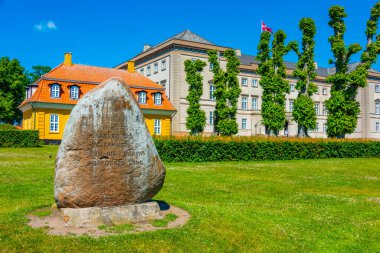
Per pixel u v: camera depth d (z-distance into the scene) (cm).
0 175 1662
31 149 3159
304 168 2472
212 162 2700
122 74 5244
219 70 4700
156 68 6738
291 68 7806
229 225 938
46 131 4391
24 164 2092
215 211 1056
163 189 1543
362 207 1326
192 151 2705
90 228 823
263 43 4375
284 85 4409
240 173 2127
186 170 2119
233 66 4616
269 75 4366
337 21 4062
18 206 1138
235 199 1421
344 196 1554
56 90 4494
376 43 4034
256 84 7175
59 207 880
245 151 2928
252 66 7106
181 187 1603
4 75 5722
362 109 8400
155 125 5119
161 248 763
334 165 2703
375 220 1158
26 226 812
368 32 4112
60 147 873
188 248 782
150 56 6906
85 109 873
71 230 805
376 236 1012
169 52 6312
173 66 6188
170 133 5219
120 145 898
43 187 1466
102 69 5178
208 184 1708
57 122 4459
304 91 4209
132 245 754
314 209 1284
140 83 5188
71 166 858
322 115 8000
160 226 873
